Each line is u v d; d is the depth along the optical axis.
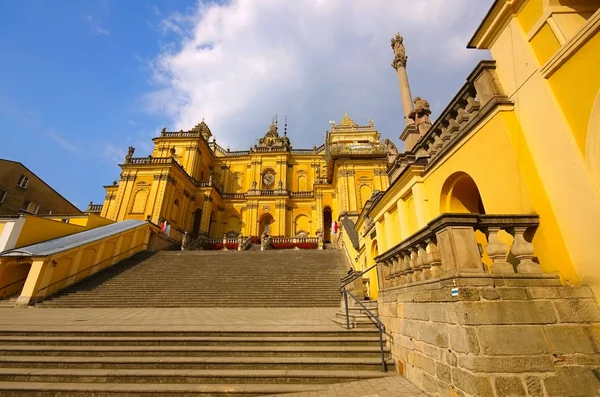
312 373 5.20
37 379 5.34
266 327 7.05
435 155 7.15
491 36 5.74
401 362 5.13
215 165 43.81
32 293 13.16
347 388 4.72
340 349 5.93
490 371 3.11
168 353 6.08
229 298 13.14
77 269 15.89
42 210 27.30
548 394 3.11
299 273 16.52
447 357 3.62
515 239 4.07
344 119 36.97
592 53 3.87
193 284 14.95
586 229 3.81
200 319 8.72
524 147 4.77
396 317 5.47
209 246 31.17
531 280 3.67
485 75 5.60
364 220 15.03
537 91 4.65
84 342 6.51
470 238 3.78
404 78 12.91
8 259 14.48
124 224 22.22
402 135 10.77
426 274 4.38
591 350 3.37
